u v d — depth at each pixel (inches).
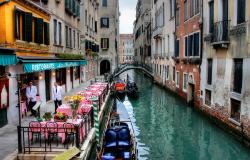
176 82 959.6
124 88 997.2
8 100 403.2
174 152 443.2
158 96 1034.1
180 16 902.4
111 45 1600.6
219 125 547.5
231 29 495.8
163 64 1226.6
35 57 478.3
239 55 465.7
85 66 1110.4
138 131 562.3
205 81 635.5
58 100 503.8
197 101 702.5
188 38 796.0
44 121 334.0
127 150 367.2
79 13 957.8
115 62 1748.3
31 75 519.8
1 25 394.3
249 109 423.2
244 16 455.8
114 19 1596.9
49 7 603.5
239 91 471.2
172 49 1045.8
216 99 564.1
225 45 510.3
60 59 628.1
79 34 987.3
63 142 321.7
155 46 1496.1
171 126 596.4
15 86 420.5
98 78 1278.3
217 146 463.5
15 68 412.5
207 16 621.6
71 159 280.8
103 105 637.9
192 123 613.0
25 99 472.7
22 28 453.7
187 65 800.3
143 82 1590.8
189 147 464.4
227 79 512.4
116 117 511.2
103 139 388.2
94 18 1343.5
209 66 619.2
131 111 764.0
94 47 1307.8
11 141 333.1
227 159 409.1
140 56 2464.3
